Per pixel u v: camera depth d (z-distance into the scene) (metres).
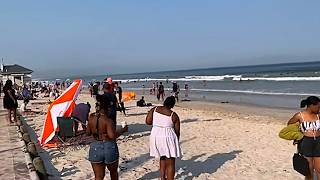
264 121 18.58
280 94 35.53
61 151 10.64
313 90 37.66
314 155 6.02
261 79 63.78
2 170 7.90
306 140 6.05
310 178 6.21
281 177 8.15
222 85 57.97
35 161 7.64
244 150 11.02
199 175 8.37
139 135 13.43
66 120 11.23
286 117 20.64
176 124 6.75
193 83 69.88
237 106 28.02
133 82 100.25
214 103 31.23
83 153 10.36
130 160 9.65
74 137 11.73
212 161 9.67
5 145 10.67
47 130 11.30
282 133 6.25
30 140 11.26
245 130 15.00
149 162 9.41
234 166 9.16
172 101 6.76
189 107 28.34
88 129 6.00
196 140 12.79
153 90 46.72
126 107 26.38
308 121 6.11
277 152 10.68
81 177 7.99
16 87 45.22
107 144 5.86
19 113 19.84
